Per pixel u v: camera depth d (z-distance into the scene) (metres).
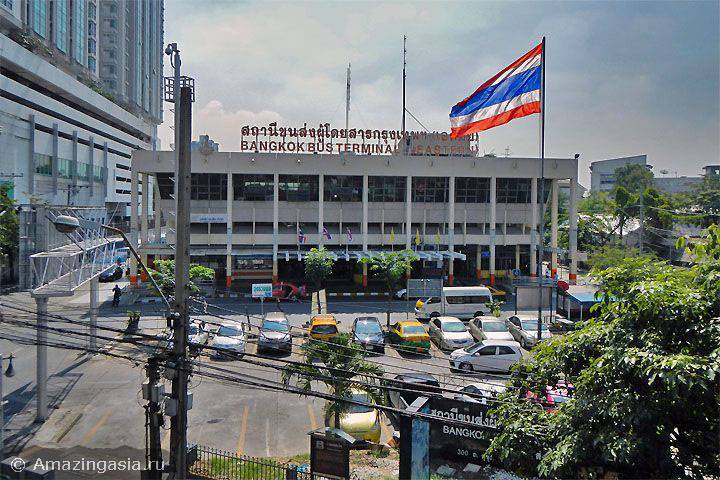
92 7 82.69
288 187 48.88
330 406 15.73
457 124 24.05
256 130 47.59
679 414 8.47
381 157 47.00
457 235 48.56
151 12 115.62
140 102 106.31
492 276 48.16
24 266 19.34
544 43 21.19
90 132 70.38
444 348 27.88
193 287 32.97
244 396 20.73
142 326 31.80
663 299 8.52
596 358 9.18
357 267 50.91
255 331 29.88
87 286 46.72
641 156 123.00
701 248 8.94
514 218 51.03
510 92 22.19
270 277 49.34
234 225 48.72
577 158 48.50
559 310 34.03
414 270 51.44
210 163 45.44
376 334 27.62
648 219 53.25
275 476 14.17
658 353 8.00
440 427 13.50
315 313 31.92
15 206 42.62
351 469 14.56
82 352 25.59
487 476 12.81
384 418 18.88
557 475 8.65
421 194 50.00
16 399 19.89
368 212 49.47
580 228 66.31
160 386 11.41
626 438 7.97
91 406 19.31
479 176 47.97
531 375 10.40
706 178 72.12
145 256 45.28
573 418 8.84
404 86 52.66
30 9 61.84
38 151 54.88
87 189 68.88
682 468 8.10
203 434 17.53
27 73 56.22
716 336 7.95
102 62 91.50
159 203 47.34
